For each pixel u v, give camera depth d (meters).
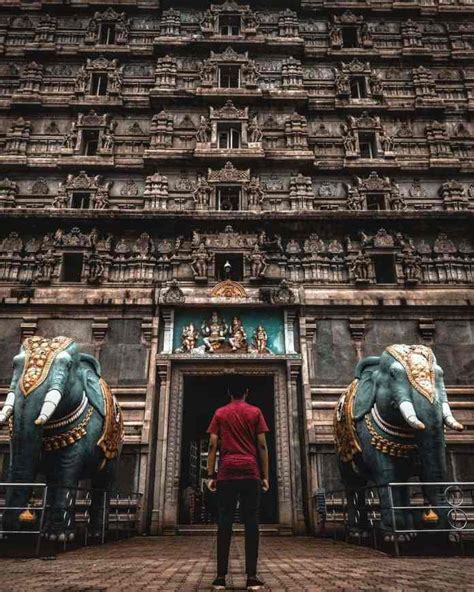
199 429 19.77
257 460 5.22
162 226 17.39
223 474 4.94
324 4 23.50
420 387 8.80
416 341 15.54
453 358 15.27
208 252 16.61
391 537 8.17
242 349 15.05
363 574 5.47
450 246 17.08
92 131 19.89
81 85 20.80
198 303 15.45
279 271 16.50
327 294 15.99
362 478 10.72
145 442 13.59
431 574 5.43
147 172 19.25
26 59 22.06
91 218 17.12
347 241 17.16
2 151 19.41
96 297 15.71
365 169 19.34
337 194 19.06
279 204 18.61
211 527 13.11
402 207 18.45
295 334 15.45
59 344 9.66
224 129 20.08
